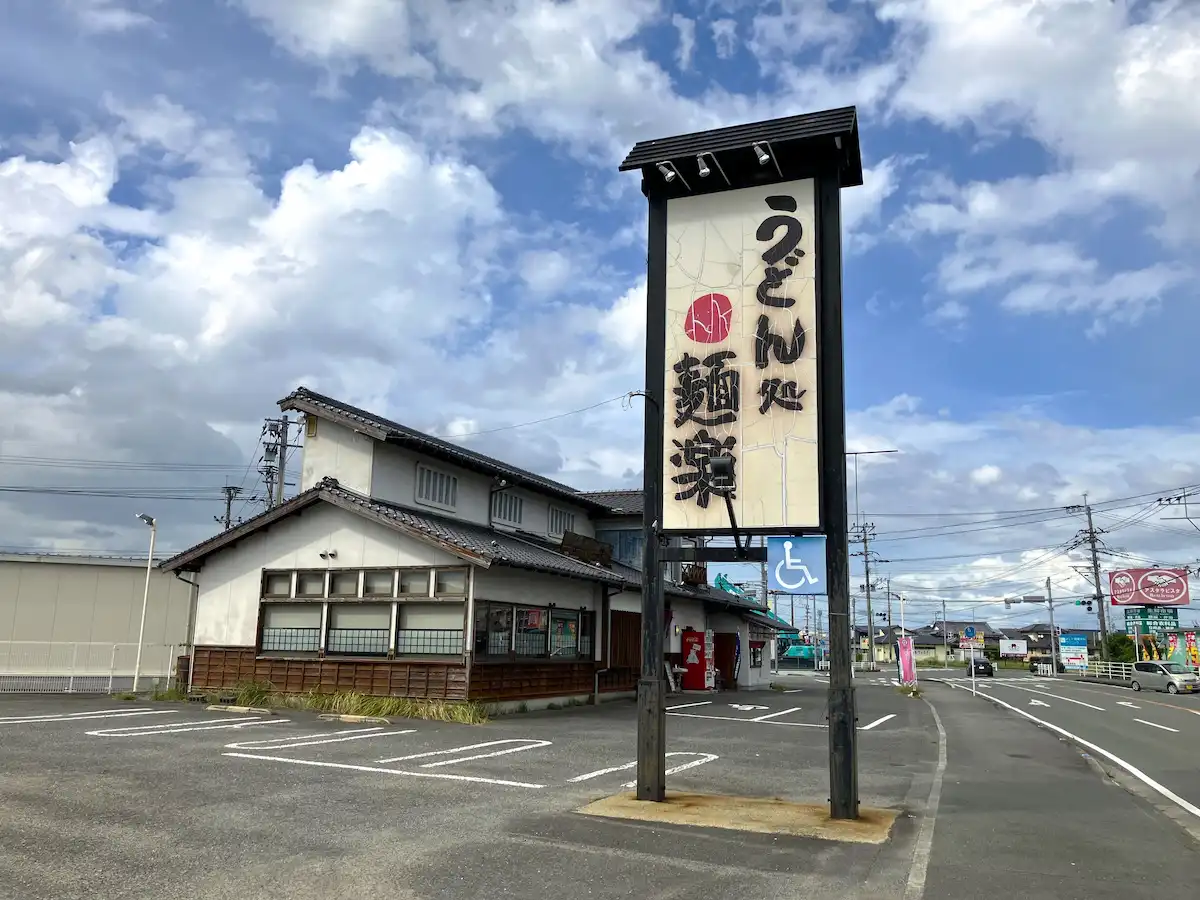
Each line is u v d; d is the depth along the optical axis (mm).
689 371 9195
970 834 7957
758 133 9000
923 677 60375
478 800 8688
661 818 7938
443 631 17609
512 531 23531
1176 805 10289
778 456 8742
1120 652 67500
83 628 25234
